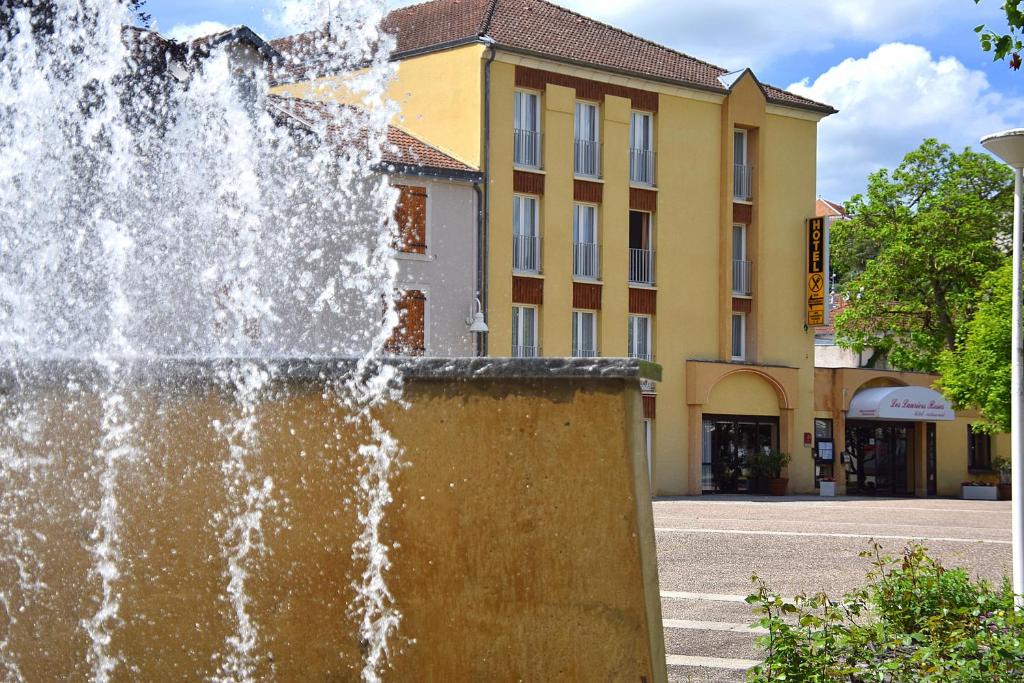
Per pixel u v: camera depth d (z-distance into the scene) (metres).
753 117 40.97
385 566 4.30
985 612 7.55
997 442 50.25
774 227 41.81
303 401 4.40
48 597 4.79
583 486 4.06
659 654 4.02
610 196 37.38
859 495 45.62
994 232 50.09
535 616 4.10
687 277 39.47
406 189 32.06
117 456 4.69
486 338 33.59
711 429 40.06
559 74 36.03
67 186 8.40
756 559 15.46
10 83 8.40
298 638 4.39
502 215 34.47
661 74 38.56
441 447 4.24
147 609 4.61
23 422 4.84
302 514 4.40
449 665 4.20
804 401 42.34
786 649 6.57
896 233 50.81
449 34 35.59
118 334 8.27
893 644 6.55
